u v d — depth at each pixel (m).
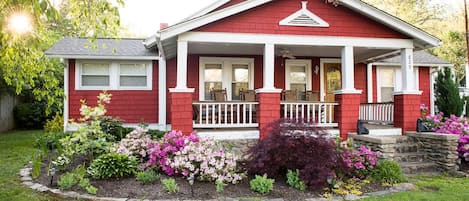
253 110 8.74
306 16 7.18
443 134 6.24
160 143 5.35
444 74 10.96
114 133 8.06
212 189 4.53
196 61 9.55
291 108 7.33
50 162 5.64
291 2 7.14
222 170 4.79
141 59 9.65
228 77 9.68
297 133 4.96
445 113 10.63
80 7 4.67
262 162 4.89
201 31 6.77
